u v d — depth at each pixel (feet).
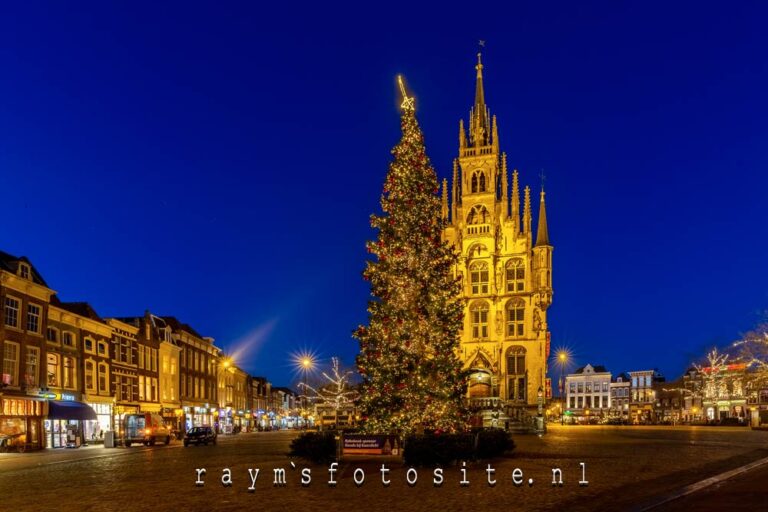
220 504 49.29
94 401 185.06
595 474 69.21
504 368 326.03
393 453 81.41
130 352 212.23
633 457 93.91
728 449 114.21
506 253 336.70
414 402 90.17
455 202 346.95
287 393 534.78
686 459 90.02
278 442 175.52
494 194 342.64
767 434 190.49
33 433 148.56
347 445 82.84
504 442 94.02
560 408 444.55
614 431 241.35
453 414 91.30
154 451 133.69
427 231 96.22
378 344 93.71
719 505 44.14
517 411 295.07
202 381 282.15
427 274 93.97
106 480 69.87
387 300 95.14
